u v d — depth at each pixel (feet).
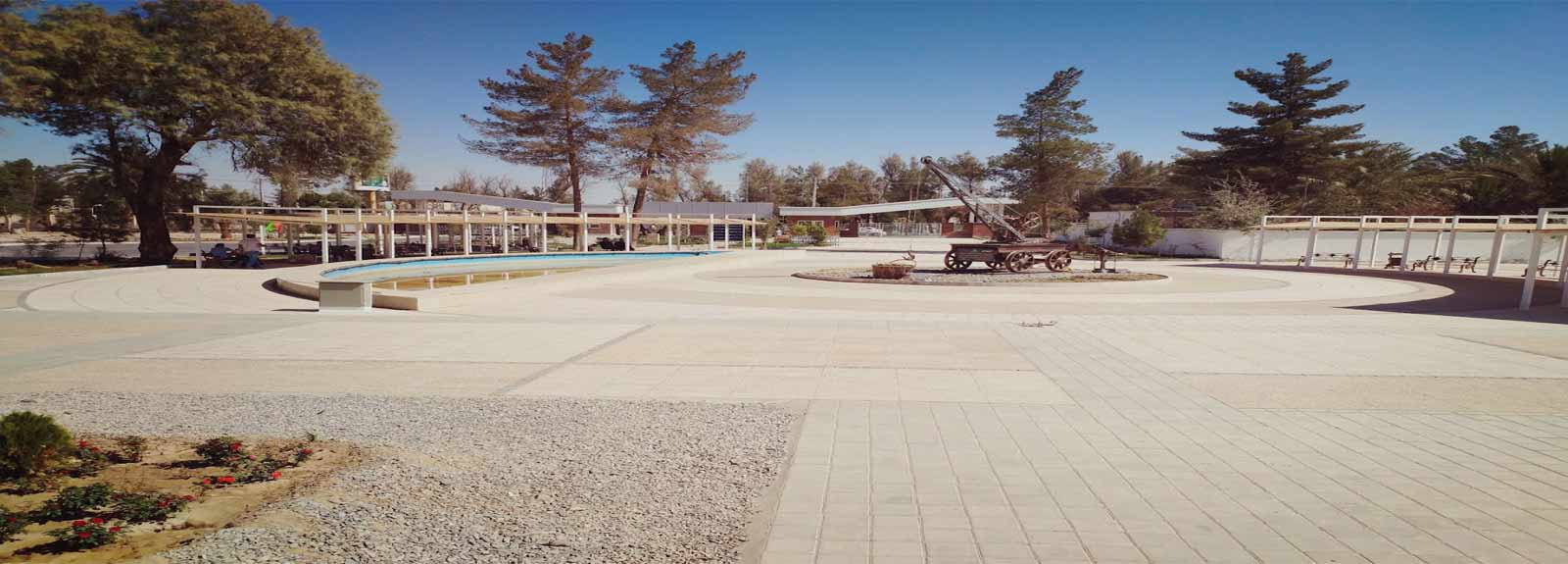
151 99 90.22
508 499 13.91
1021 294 62.54
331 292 48.62
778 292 64.44
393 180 293.84
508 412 21.12
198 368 28.17
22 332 37.42
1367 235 133.90
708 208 217.97
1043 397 23.12
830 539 11.99
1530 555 11.18
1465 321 43.27
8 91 76.95
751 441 17.94
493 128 139.44
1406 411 21.27
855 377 26.50
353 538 12.01
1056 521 12.82
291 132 100.78
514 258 115.96
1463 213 142.92
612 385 25.04
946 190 344.90
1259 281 79.56
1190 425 19.72
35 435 14.94
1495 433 18.89
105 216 101.35
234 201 181.37
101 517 12.56
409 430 19.12
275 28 98.78
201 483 14.79
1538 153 135.85
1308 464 16.19
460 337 35.94
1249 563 10.99
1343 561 11.03
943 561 11.12
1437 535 12.08
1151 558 11.21
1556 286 73.10
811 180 376.68
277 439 18.12
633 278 78.23
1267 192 169.99
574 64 136.98
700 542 11.89
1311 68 164.45
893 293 63.46
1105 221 179.11
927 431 19.06
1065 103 182.39
